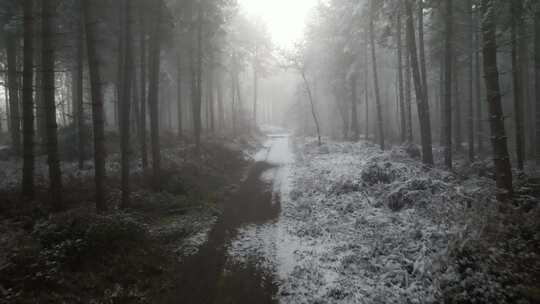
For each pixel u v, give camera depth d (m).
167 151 19.41
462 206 7.81
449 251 5.95
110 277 6.54
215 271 7.41
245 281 6.97
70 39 16.41
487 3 8.79
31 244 6.75
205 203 12.45
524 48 17.56
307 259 7.74
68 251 6.72
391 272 6.58
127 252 7.38
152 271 7.11
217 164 19.34
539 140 17.89
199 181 14.95
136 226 8.14
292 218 10.98
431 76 28.66
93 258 6.89
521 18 12.09
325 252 8.03
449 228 7.16
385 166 13.21
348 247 8.16
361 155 20.03
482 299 5.01
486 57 8.79
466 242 5.87
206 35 20.95
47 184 11.90
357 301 5.91
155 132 13.70
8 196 9.99
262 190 15.02
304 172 17.97
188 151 19.75
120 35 15.61
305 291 6.43
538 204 7.61
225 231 9.91
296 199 13.24
